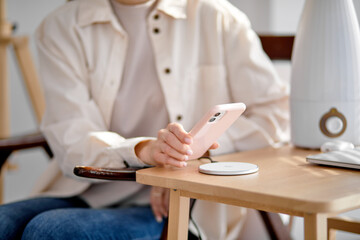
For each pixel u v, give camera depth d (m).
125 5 1.43
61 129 1.37
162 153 0.97
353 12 1.13
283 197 0.70
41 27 1.53
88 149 1.18
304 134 1.17
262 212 1.43
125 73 1.45
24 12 4.45
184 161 0.96
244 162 1.01
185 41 1.45
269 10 2.97
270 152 1.15
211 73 1.44
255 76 1.41
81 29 1.46
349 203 0.70
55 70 1.46
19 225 1.21
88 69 1.46
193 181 0.81
